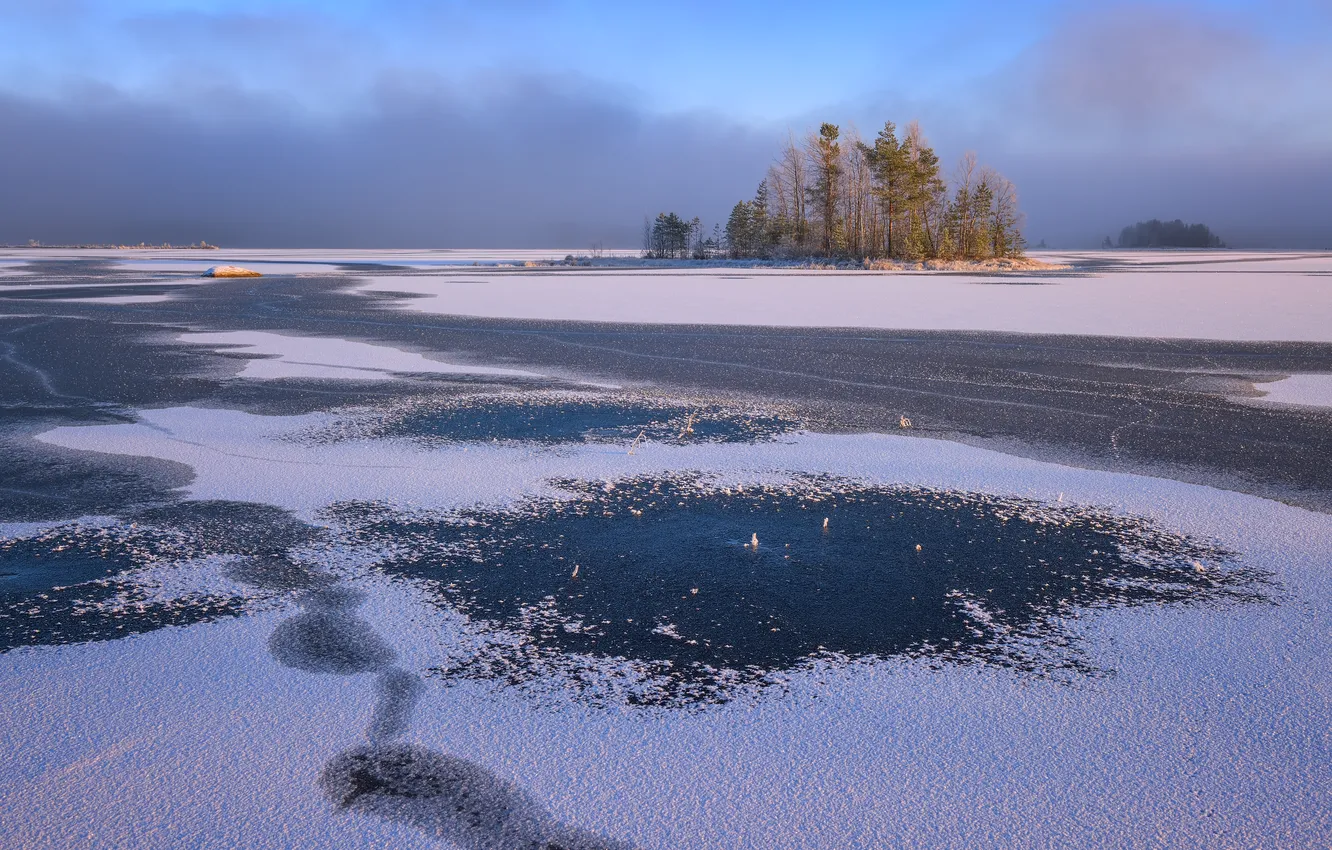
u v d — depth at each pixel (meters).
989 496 5.36
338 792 2.44
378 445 6.68
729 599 3.82
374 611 3.68
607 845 2.23
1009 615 3.65
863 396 8.84
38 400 8.48
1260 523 4.80
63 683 3.06
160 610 3.68
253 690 3.01
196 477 5.77
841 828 2.29
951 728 2.78
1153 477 5.76
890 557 4.33
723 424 7.50
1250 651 3.29
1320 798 2.41
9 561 4.25
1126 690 3.02
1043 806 2.38
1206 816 2.34
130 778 2.51
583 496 5.38
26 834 2.27
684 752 2.64
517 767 2.57
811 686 3.06
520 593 3.88
